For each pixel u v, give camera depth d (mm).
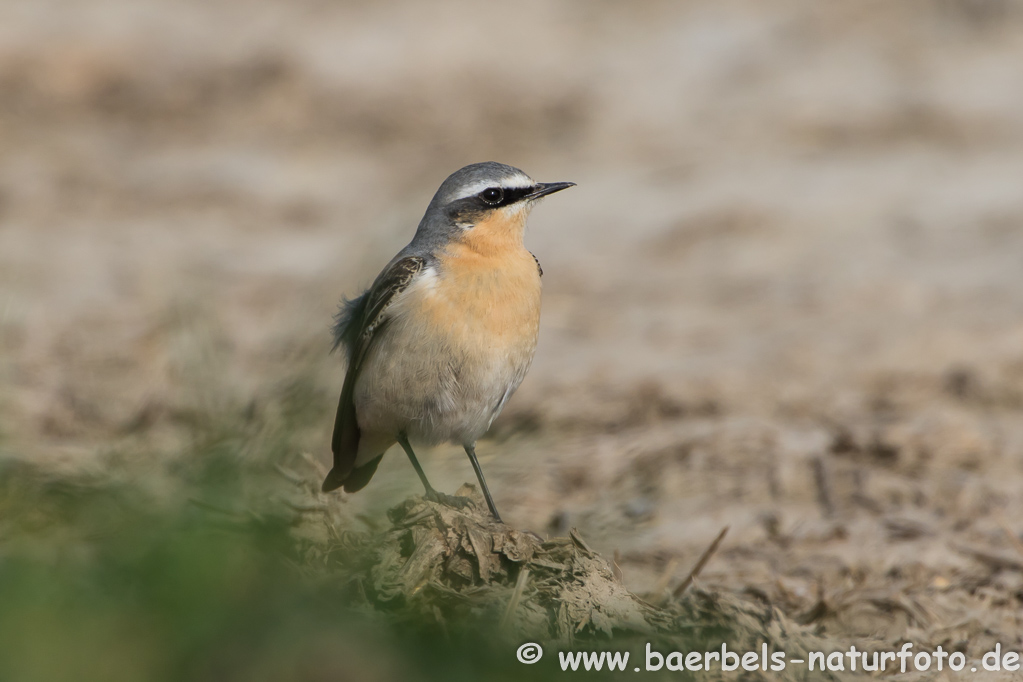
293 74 31359
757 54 32062
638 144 28297
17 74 30203
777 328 17578
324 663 6391
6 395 13031
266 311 17562
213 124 29797
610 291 19969
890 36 32469
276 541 7801
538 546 8320
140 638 6230
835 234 21969
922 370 15477
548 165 27531
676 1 36031
